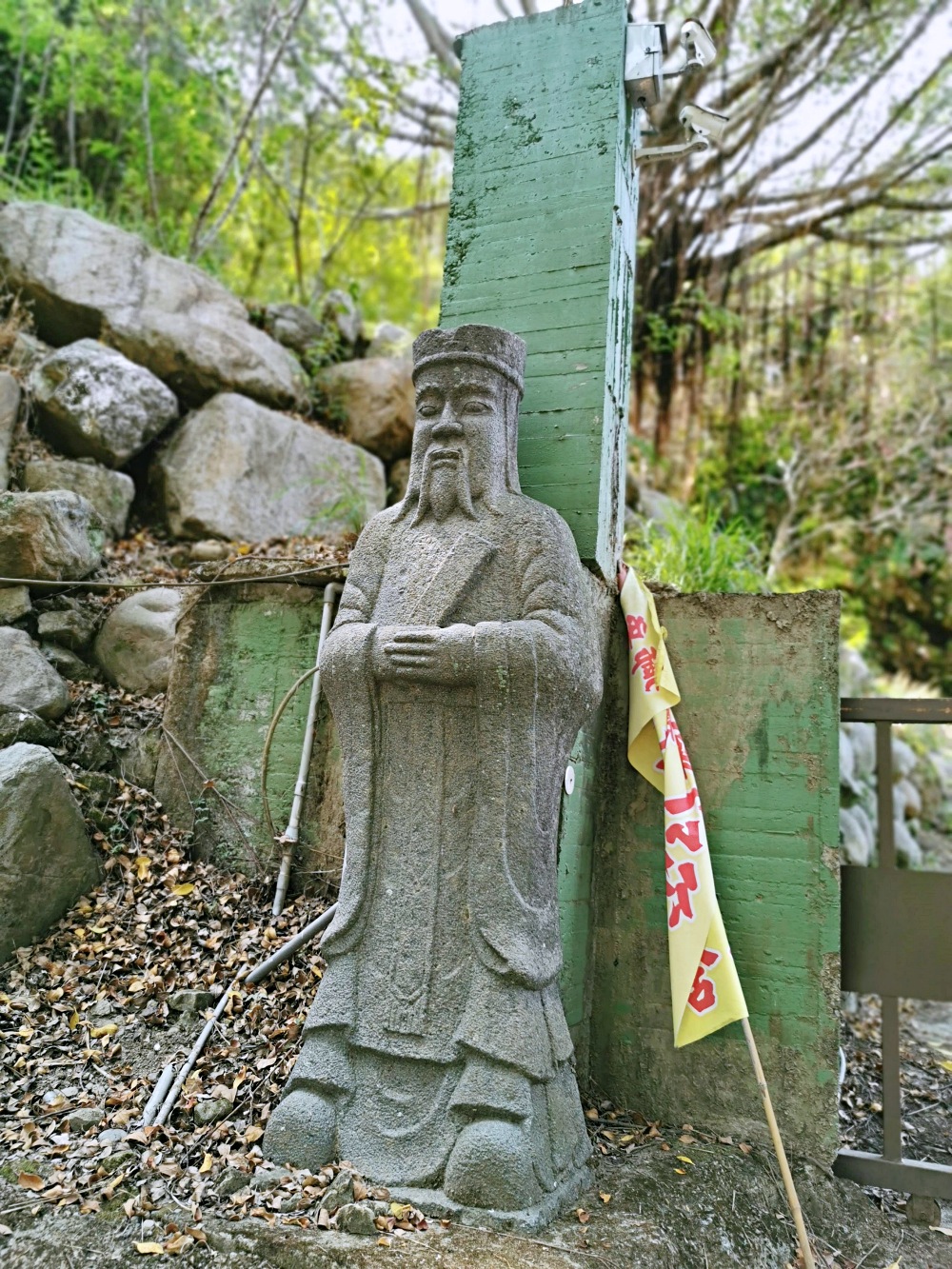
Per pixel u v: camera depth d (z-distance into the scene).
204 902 4.82
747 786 4.50
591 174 4.67
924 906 4.25
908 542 14.61
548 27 4.94
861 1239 3.71
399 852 3.44
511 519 3.70
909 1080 5.59
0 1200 2.97
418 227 12.80
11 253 8.12
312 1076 3.27
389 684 3.54
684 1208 3.31
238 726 5.34
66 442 7.53
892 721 4.43
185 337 8.34
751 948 4.32
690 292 11.64
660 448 11.80
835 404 13.45
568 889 4.19
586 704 3.59
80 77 10.95
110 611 6.38
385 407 9.20
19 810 4.47
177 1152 3.27
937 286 13.38
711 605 4.73
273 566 5.51
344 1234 2.82
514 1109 3.06
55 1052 3.85
